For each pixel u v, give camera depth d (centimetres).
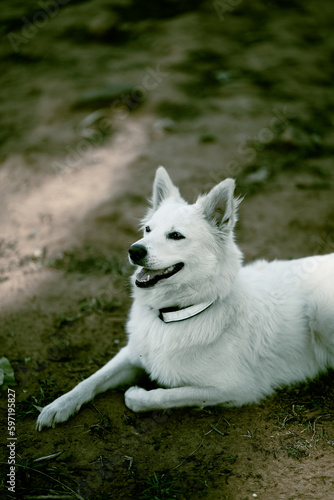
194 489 243
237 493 240
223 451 268
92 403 304
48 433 282
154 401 287
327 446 269
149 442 276
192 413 299
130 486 246
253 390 307
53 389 322
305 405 306
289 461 259
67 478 252
